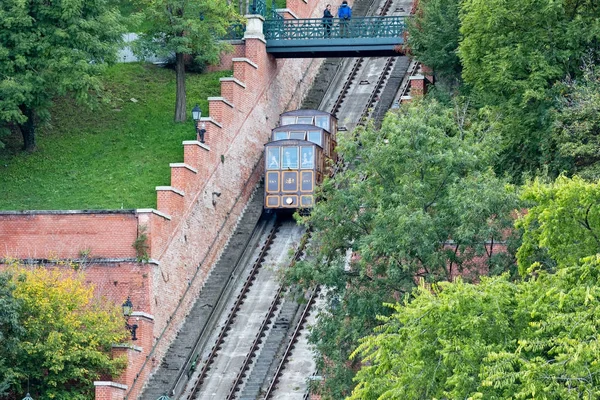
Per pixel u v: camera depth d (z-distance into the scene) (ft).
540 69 427.74
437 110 420.77
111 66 575.38
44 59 546.67
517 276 349.00
